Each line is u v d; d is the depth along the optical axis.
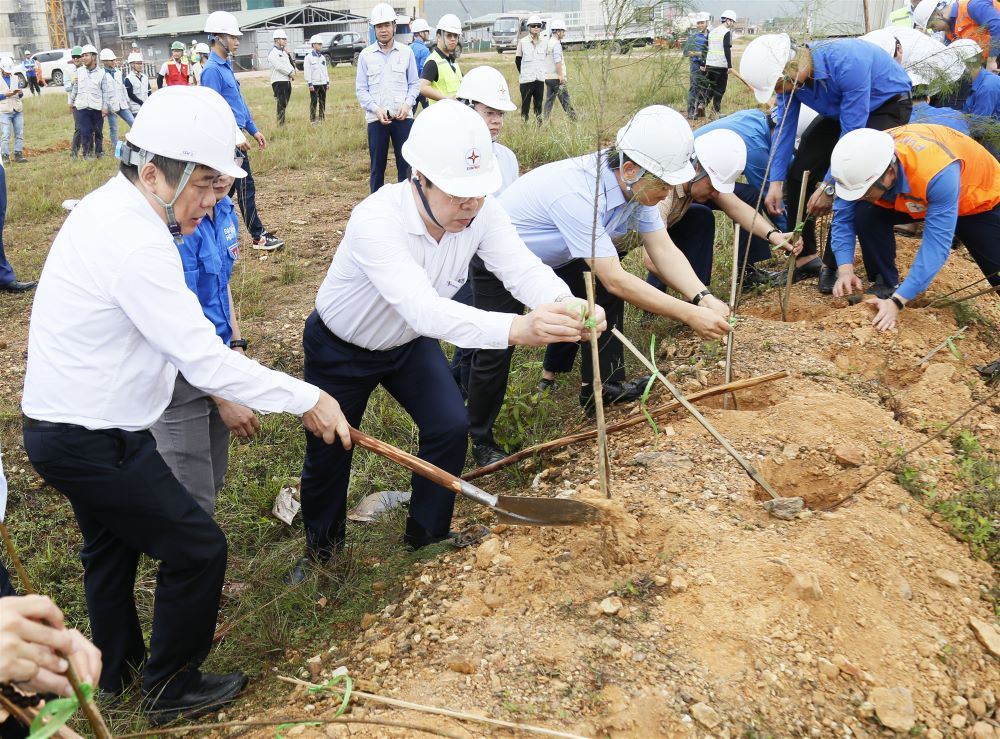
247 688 2.96
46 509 4.34
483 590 3.02
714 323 3.61
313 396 2.68
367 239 2.83
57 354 2.46
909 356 4.51
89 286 2.40
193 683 2.88
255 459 4.65
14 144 13.47
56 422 2.48
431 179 2.70
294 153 11.93
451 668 2.60
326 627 3.23
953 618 2.87
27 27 59.75
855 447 3.65
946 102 5.96
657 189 3.50
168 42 46.72
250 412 3.28
